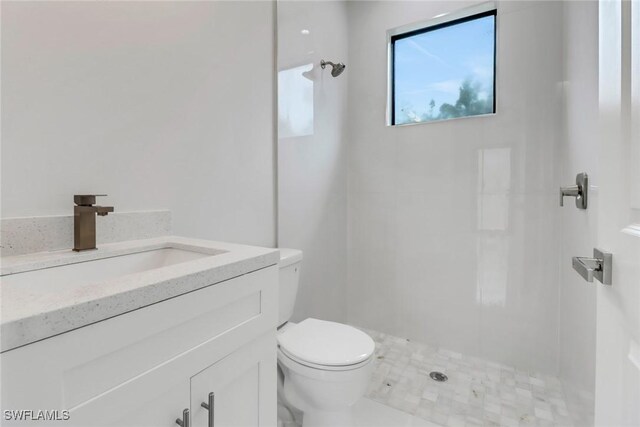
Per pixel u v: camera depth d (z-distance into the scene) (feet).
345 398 3.89
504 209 6.13
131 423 1.78
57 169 2.93
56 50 2.91
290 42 5.85
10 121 2.65
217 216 4.55
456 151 6.55
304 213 6.39
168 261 3.36
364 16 7.47
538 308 5.91
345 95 7.63
